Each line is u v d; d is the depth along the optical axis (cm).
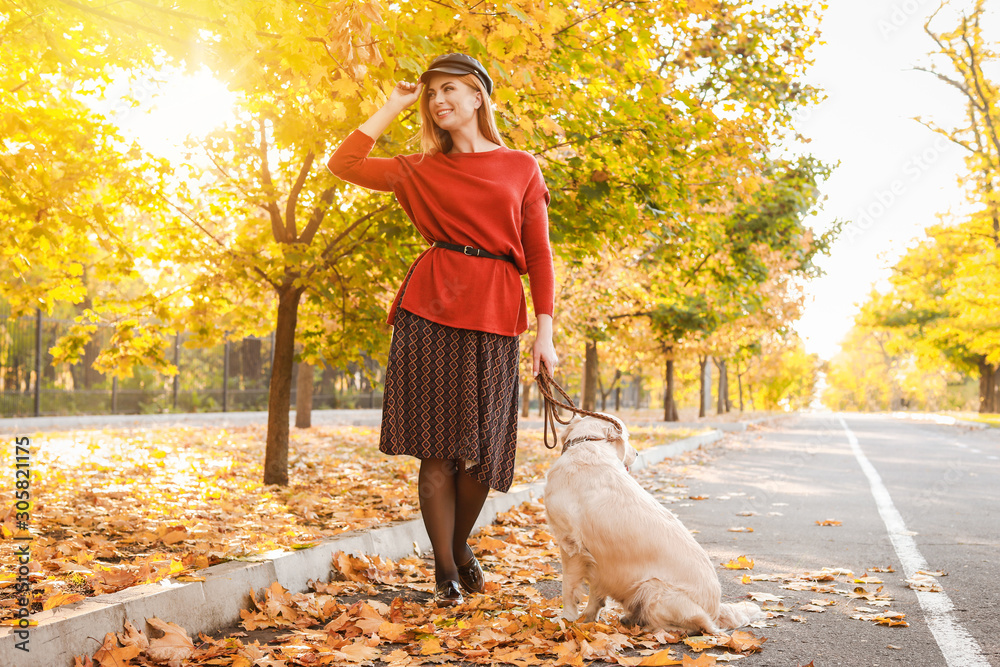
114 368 766
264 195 678
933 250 3131
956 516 658
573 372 2480
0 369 1988
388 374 340
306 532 473
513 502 645
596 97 643
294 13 332
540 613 338
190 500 606
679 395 5409
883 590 402
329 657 279
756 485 899
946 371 5984
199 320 754
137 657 264
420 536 498
